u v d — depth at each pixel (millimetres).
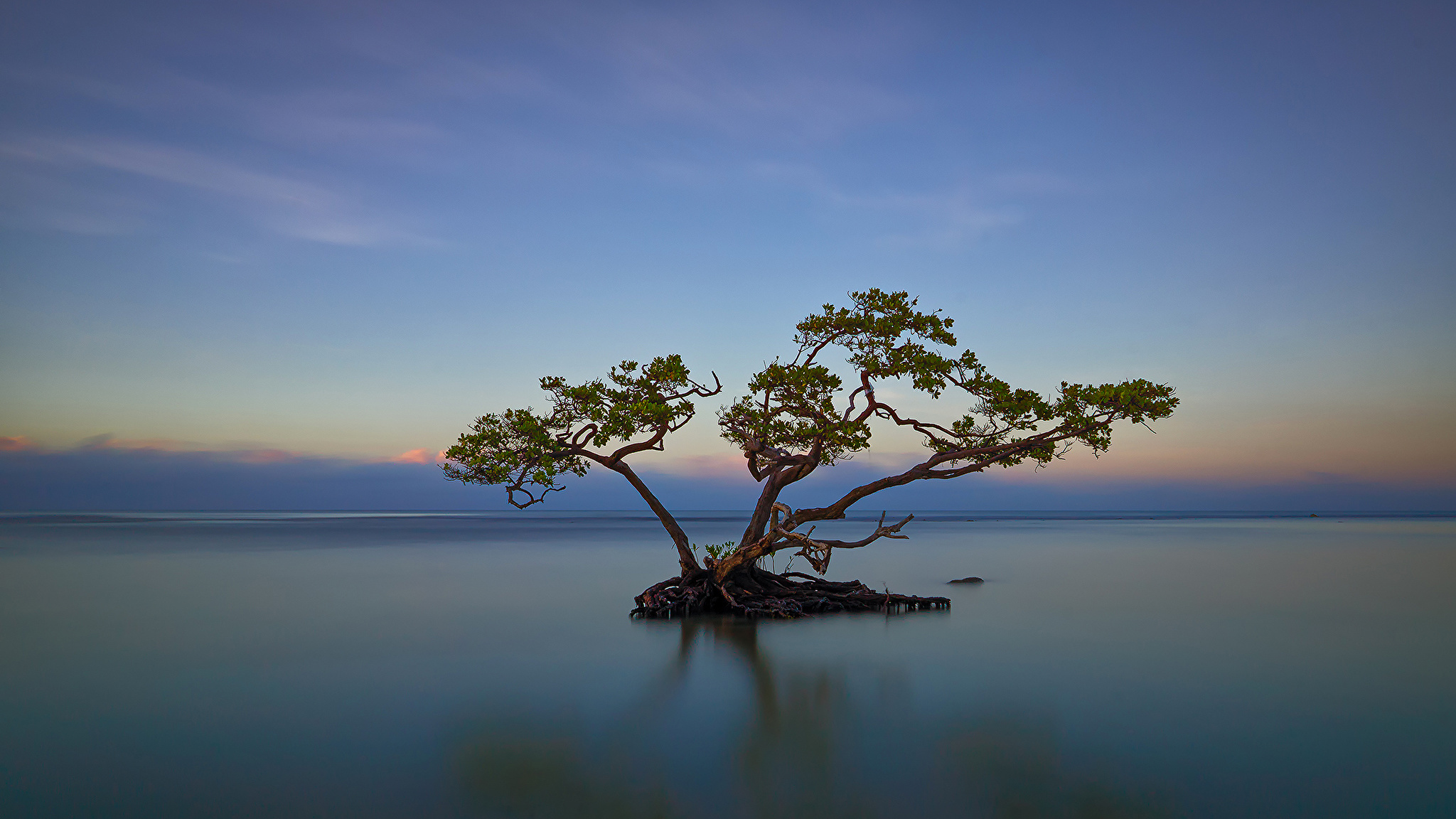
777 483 25891
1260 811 10117
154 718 13992
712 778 11188
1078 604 28250
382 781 11070
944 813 10031
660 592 25922
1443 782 11055
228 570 40594
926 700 15195
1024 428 23016
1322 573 40281
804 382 22719
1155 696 15484
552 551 55719
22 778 11203
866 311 23484
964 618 25156
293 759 11969
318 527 105812
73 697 15422
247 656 19125
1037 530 102312
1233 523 149125
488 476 23062
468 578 37062
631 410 22938
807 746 12492
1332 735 13109
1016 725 13602
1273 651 19906
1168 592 31891
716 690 15930
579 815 10000
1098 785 10953
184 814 9984
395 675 17156
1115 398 20812
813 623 24109
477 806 10250
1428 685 16375
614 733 13148
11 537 70875
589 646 20391
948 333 23375
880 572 40875
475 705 14859
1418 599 29859
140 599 29109
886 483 24719
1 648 20062
